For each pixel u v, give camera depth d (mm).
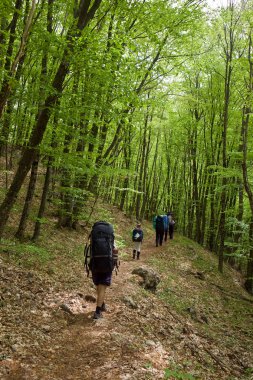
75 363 4684
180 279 14703
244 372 7289
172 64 14320
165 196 35312
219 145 22781
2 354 4426
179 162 34406
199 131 26016
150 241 22344
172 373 4695
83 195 14016
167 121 25953
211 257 23156
